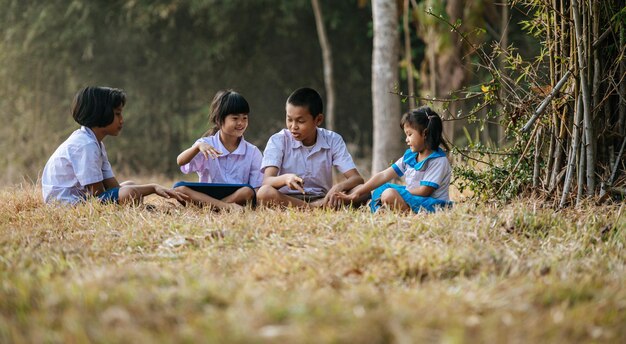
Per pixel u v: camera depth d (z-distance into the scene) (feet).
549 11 20.27
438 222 16.72
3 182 50.75
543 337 10.33
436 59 42.73
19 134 55.01
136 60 54.90
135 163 54.60
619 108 19.97
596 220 17.58
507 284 12.62
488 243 15.60
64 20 54.13
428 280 13.44
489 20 46.85
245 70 55.57
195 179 41.96
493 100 20.88
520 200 19.69
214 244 15.83
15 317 11.03
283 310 10.70
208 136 22.99
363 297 11.47
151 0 53.01
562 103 19.80
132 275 12.68
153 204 20.84
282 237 16.19
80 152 21.31
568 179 19.33
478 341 9.91
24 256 14.82
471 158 21.42
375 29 36.47
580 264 14.44
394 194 19.33
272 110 56.34
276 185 20.54
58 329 10.50
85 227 17.99
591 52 19.47
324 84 57.52
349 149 53.31
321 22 48.19
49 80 55.26
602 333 10.68
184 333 10.03
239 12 53.83
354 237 15.46
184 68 55.01
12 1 55.11
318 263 13.87
